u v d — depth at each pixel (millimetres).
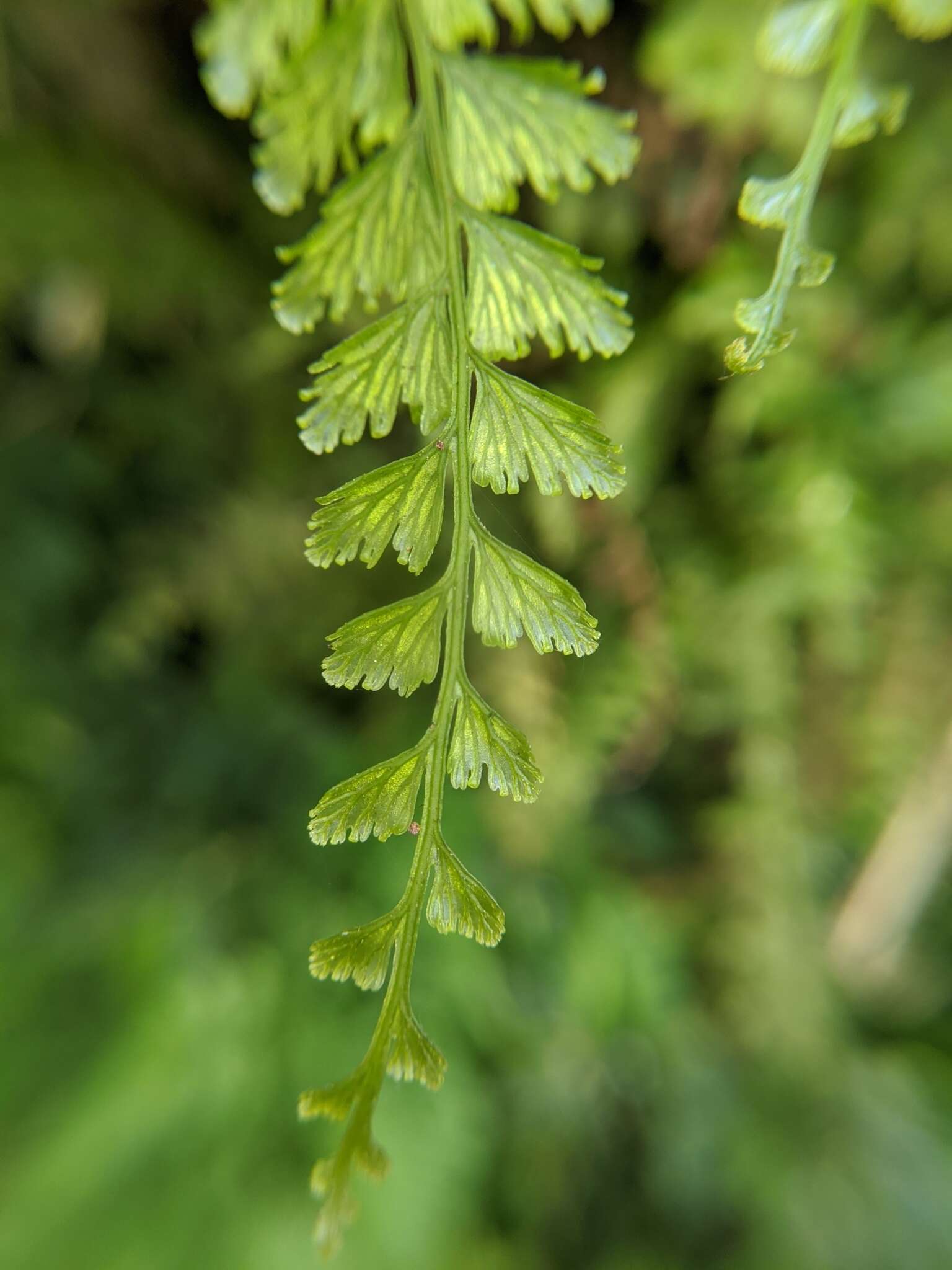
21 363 301
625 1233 343
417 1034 98
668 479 243
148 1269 299
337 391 98
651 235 202
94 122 199
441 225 99
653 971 317
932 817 297
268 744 294
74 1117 321
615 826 312
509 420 100
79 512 298
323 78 94
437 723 101
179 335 256
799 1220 332
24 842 323
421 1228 301
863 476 236
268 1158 302
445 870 101
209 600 271
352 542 99
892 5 98
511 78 97
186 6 184
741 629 252
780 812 282
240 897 295
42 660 310
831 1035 337
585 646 102
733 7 165
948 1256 338
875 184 195
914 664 270
